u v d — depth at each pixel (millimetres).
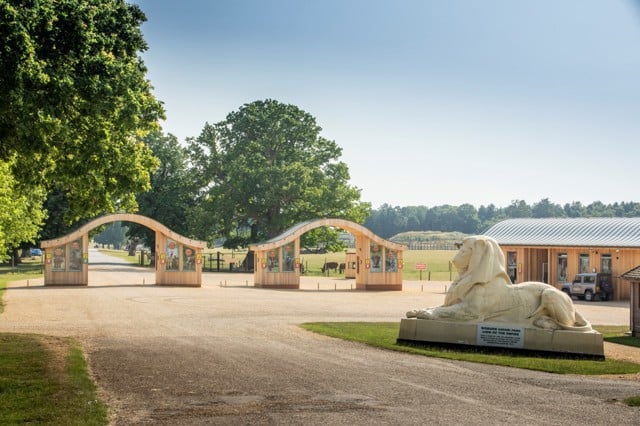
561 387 15453
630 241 50969
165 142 100062
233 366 17797
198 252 55594
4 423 11820
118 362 18359
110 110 20859
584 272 53344
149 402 13547
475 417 12406
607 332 29219
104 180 25703
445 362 19203
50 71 19188
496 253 22734
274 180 85625
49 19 19094
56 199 84312
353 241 191250
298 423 11945
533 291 22281
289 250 56219
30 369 16906
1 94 18484
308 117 92500
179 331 26297
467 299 22594
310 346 22188
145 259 123688
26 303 38281
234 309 36406
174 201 96562
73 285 52938
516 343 21531
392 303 42594
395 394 14391
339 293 51656
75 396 13875
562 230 56875
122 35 22141
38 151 20938
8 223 51688
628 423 12070
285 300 43531
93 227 53125
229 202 85250
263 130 91812
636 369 18594
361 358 19609
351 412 12750
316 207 85000
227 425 11828
